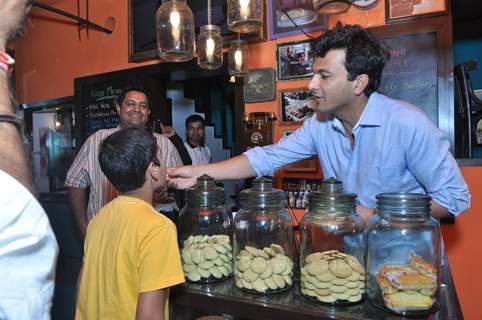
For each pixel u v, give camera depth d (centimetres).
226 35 219
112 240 101
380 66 106
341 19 190
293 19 202
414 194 80
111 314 97
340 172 123
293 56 202
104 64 287
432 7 171
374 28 182
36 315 54
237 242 94
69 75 310
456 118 180
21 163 56
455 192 99
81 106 297
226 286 93
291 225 96
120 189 107
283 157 133
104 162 106
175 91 359
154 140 110
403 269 74
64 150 332
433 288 73
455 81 179
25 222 53
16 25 61
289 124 203
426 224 76
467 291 167
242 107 219
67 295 280
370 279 79
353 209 85
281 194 95
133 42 264
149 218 97
